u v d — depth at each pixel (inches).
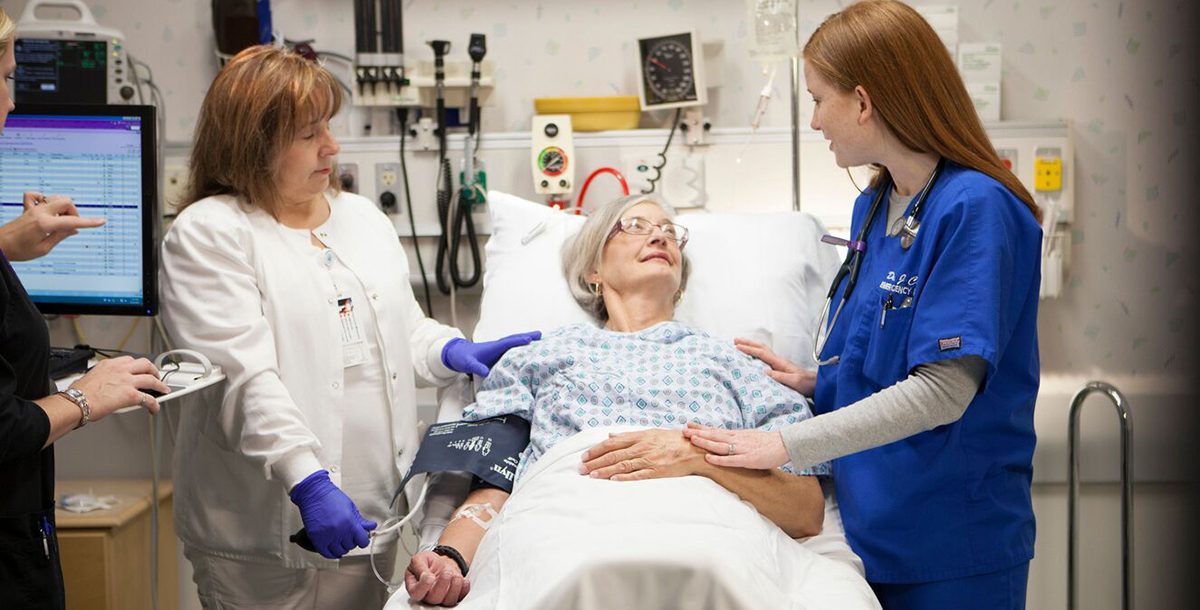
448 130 99.5
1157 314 101.2
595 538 51.9
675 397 70.1
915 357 57.4
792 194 99.2
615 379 70.4
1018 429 61.5
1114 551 102.8
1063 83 100.0
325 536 63.4
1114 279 101.3
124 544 93.9
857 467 64.0
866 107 60.0
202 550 72.9
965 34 100.3
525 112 103.6
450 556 60.6
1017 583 62.2
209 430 70.8
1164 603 104.1
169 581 102.4
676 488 57.4
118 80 92.0
